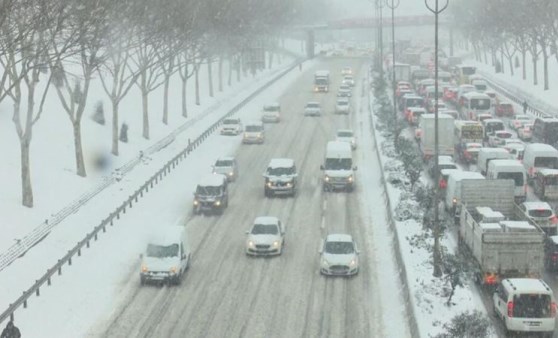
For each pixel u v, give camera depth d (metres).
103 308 64.31
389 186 106.56
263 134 150.38
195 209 97.19
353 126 168.00
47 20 80.81
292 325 60.78
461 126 129.50
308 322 61.41
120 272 73.62
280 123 175.75
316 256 79.25
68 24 98.38
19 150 110.88
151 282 70.19
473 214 78.12
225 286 70.12
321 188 110.88
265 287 69.88
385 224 90.94
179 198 105.00
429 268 71.06
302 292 68.44
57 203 96.38
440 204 100.81
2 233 81.38
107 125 143.62
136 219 92.75
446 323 57.44
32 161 107.81
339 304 65.38
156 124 161.25
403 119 166.75
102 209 96.94
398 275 72.56
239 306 65.00
